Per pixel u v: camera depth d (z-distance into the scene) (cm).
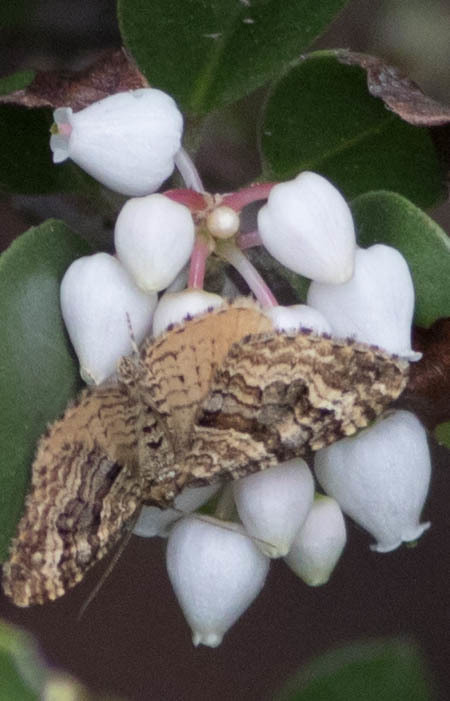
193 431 13
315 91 15
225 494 14
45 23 18
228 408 13
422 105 14
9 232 18
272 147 15
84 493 13
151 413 13
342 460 14
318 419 13
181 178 15
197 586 14
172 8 15
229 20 15
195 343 13
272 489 14
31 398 14
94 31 18
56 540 13
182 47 15
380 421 14
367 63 14
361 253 14
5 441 14
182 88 15
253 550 14
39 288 14
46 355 14
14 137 15
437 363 14
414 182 15
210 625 14
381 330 14
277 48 15
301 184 14
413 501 14
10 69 18
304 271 14
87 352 14
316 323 14
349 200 15
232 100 15
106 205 15
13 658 12
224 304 13
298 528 14
